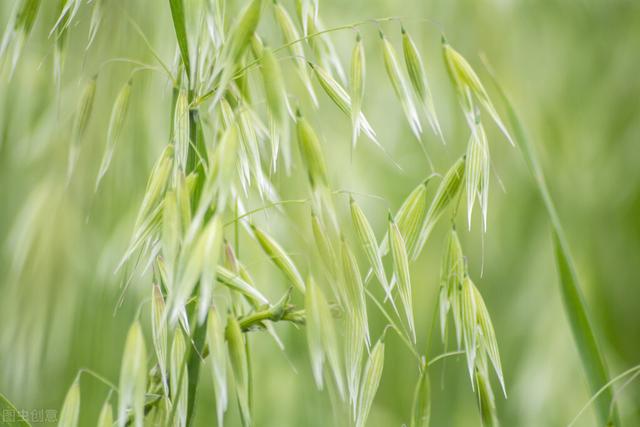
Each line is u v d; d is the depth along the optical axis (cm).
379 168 74
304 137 40
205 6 40
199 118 41
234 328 41
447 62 42
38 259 64
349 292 41
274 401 68
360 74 41
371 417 77
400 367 80
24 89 62
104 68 63
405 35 42
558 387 77
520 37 80
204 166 41
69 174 42
